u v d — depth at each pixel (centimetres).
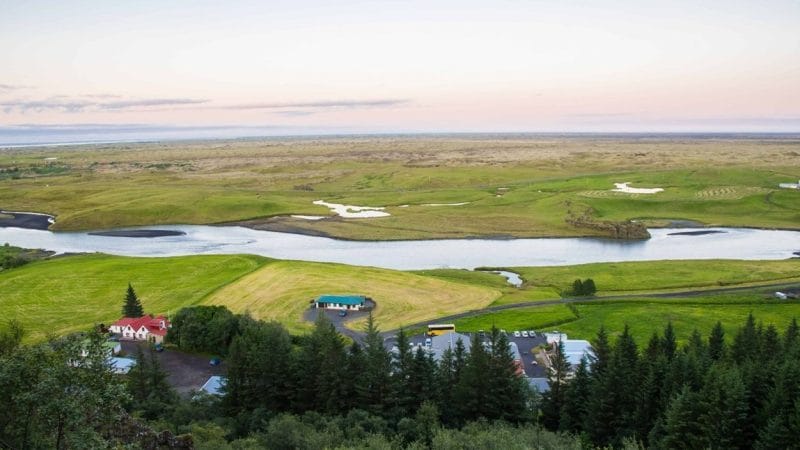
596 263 18288
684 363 7625
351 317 13312
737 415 6625
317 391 8288
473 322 12850
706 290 15325
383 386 8100
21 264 18425
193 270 17312
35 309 14162
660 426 7081
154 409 7831
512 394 8056
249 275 16550
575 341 11281
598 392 7650
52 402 3669
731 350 9112
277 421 6800
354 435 6762
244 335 10188
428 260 19550
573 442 6481
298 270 16988
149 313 13612
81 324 13062
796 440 6041
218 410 8294
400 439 6869
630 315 13262
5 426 3850
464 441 6188
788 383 6794
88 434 3812
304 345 9100
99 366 4016
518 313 13450
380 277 16388
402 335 8606
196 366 10650
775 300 14038
